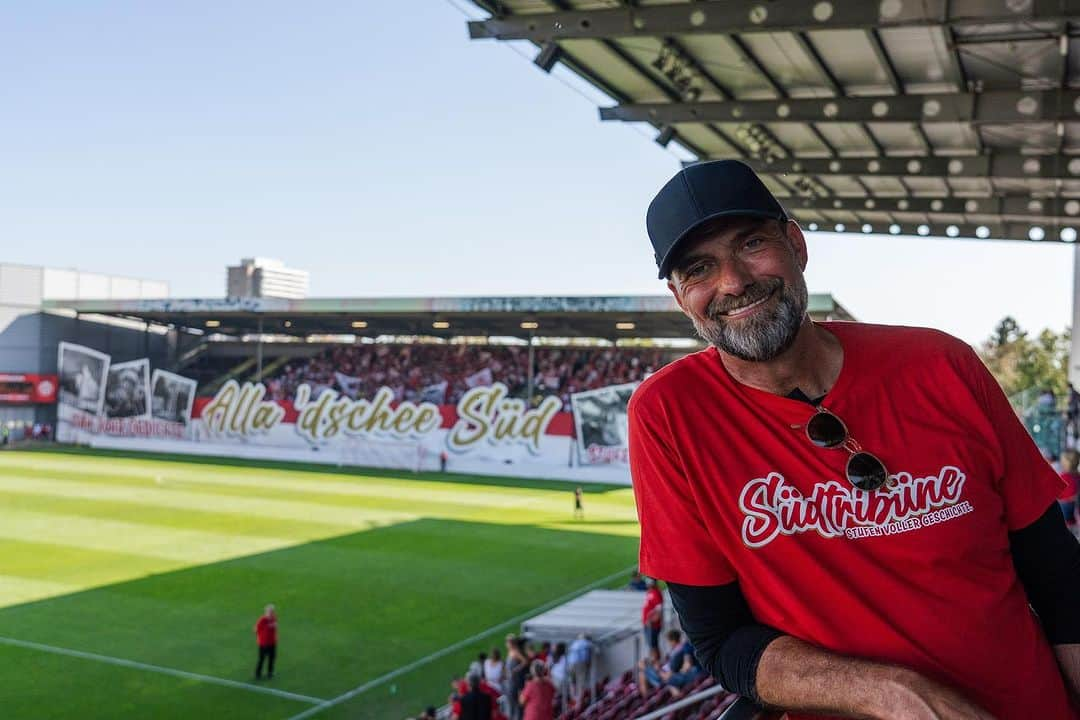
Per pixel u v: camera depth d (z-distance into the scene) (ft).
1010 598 4.85
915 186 49.88
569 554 77.05
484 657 43.27
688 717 30.19
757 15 27.50
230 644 51.34
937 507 4.75
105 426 175.01
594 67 35.47
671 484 5.11
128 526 86.63
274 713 41.91
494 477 136.87
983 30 29.43
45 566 69.26
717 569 5.04
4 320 177.06
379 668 47.83
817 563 4.78
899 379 4.91
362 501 106.01
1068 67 32.22
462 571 69.77
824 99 36.42
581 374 164.14
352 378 172.55
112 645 50.85
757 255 4.81
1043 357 241.96
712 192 4.77
